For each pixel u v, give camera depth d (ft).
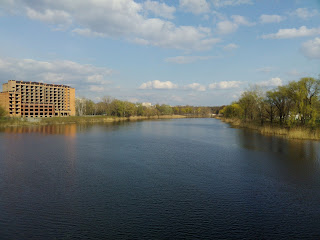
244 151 95.50
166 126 250.57
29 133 172.04
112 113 485.97
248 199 46.09
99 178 59.41
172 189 51.62
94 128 222.07
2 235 32.73
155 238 32.27
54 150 99.45
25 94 482.69
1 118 260.62
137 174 63.21
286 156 84.64
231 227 35.37
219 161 78.13
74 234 33.09
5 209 41.24
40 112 488.02
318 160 78.07
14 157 84.69
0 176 60.95
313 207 42.45
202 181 57.26
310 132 134.00
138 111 522.47
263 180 57.88
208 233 33.68
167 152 94.89
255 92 220.02
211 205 43.24
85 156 86.79
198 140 131.95
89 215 38.99
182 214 39.55
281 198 46.60
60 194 48.44
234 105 317.22
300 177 60.03
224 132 177.17
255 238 32.53
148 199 45.96
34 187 52.65
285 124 170.71
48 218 37.91
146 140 133.08
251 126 209.87
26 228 34.73
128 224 36.06
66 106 555.28
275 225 36.09
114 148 104.83
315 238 32.58
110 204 43.47
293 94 145.79
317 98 135.54
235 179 58.70
